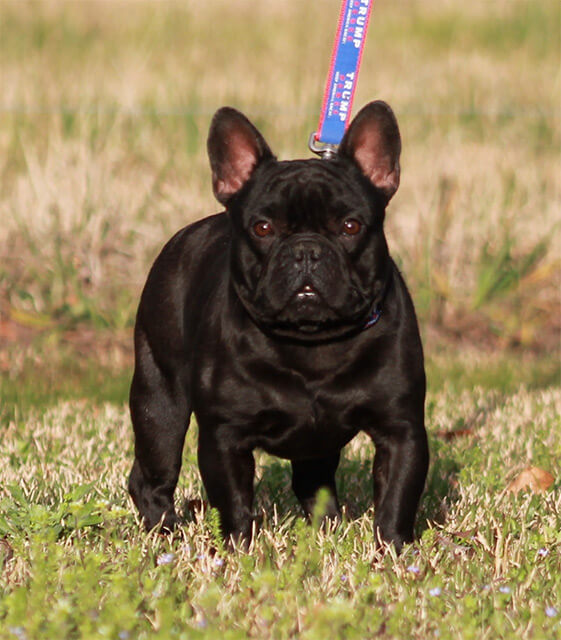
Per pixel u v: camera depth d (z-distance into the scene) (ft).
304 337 21.67
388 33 95.61
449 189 61.87
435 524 24.89
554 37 94.27
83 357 50.06
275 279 21.44
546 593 19.85
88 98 71.77
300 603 18.54
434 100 75.66
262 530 22.53
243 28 96.73
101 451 32.45
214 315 23.00
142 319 26.61
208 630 16.66
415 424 22.33
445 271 58.39
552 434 33.76
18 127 67.05
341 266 21.54
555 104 76.54
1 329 52.60
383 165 23.29
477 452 30.01
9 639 16.33
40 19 94.79
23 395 41.81
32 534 21.95
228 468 22.53
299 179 22.21
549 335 55.47
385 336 22.11
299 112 70.13
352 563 21.12
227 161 23.90
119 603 17.57
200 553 21.40
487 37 94.89
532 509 25.54
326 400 22.12
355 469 29.66
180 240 26.91
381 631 17.31
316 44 92.07
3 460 31.12
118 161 64.28
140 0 103.45
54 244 56.59
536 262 59.82
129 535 23.85
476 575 20.70
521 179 64.69
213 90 75.00
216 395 22.36
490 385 44.21
